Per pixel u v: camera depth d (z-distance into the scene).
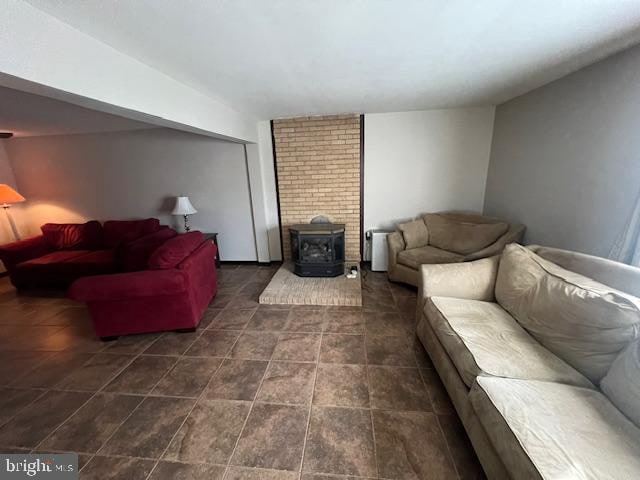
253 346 2.31
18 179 4.14
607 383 1.21
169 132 3.83
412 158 3.57
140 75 1.60
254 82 2.04
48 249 3.84
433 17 1.24
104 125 3.33
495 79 2.23
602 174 1.87
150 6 1.06
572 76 2.09
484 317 1.81
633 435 1.03
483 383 1.29
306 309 2.88
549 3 1.16
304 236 3.38
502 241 2.69
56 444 1.53
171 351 2.29
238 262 4.33
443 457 1.40
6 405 1.80
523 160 2.75
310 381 1.92
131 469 1.39
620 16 1.28
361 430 1.55
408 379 1.91
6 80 1.02
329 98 2.64
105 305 2.33
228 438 1.53
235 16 1.16
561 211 2.26
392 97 2.70
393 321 2.63
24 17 1.00
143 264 2.94
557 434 1.03
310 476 1.33
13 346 2.41
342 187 3.75
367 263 4.03
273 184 3.89
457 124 3.40
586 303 1.38
